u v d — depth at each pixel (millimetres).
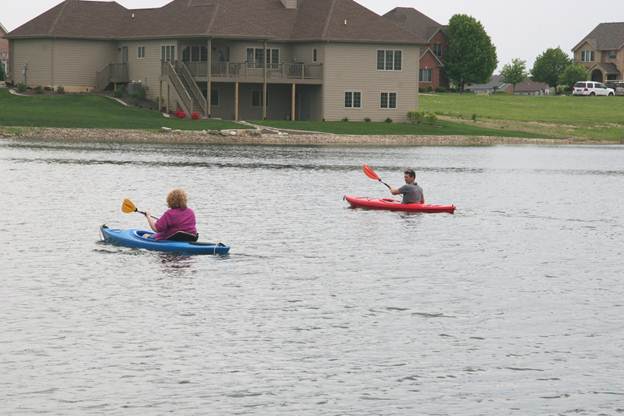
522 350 46344
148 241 67875
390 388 41156
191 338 47125
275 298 55438
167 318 50500
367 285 59656
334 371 43031
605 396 40531
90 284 57406
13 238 72562
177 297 54906
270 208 93938
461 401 39906
